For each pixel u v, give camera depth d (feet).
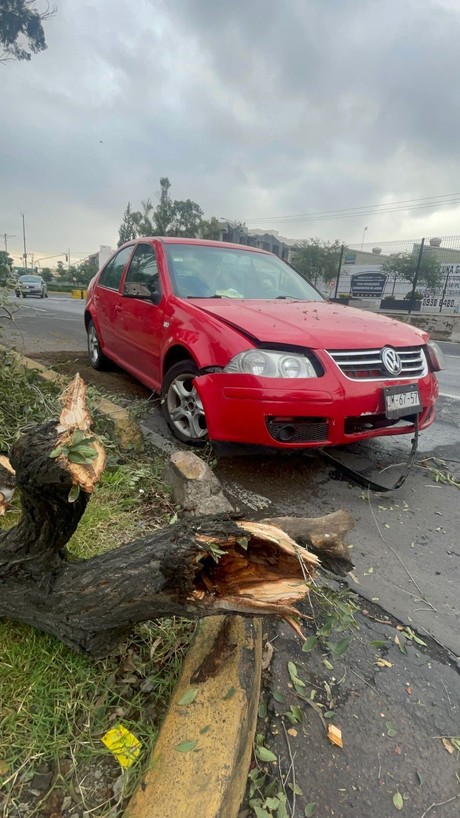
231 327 9.85
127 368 15.39
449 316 47.52
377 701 5.21
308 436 9.13
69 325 37.17
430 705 5.23
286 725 4.82
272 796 4.13
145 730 4.28
